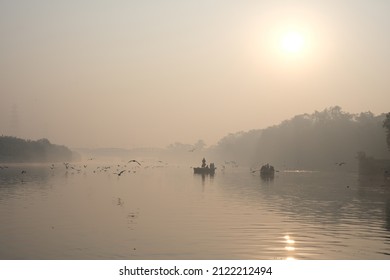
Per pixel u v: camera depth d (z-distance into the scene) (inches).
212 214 2299.5
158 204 2731.3
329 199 3100.4
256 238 1708.9
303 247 1573.6
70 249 1519.4
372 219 2172.7
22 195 3208.7
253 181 5319.9
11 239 1656.0
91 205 2645.2
